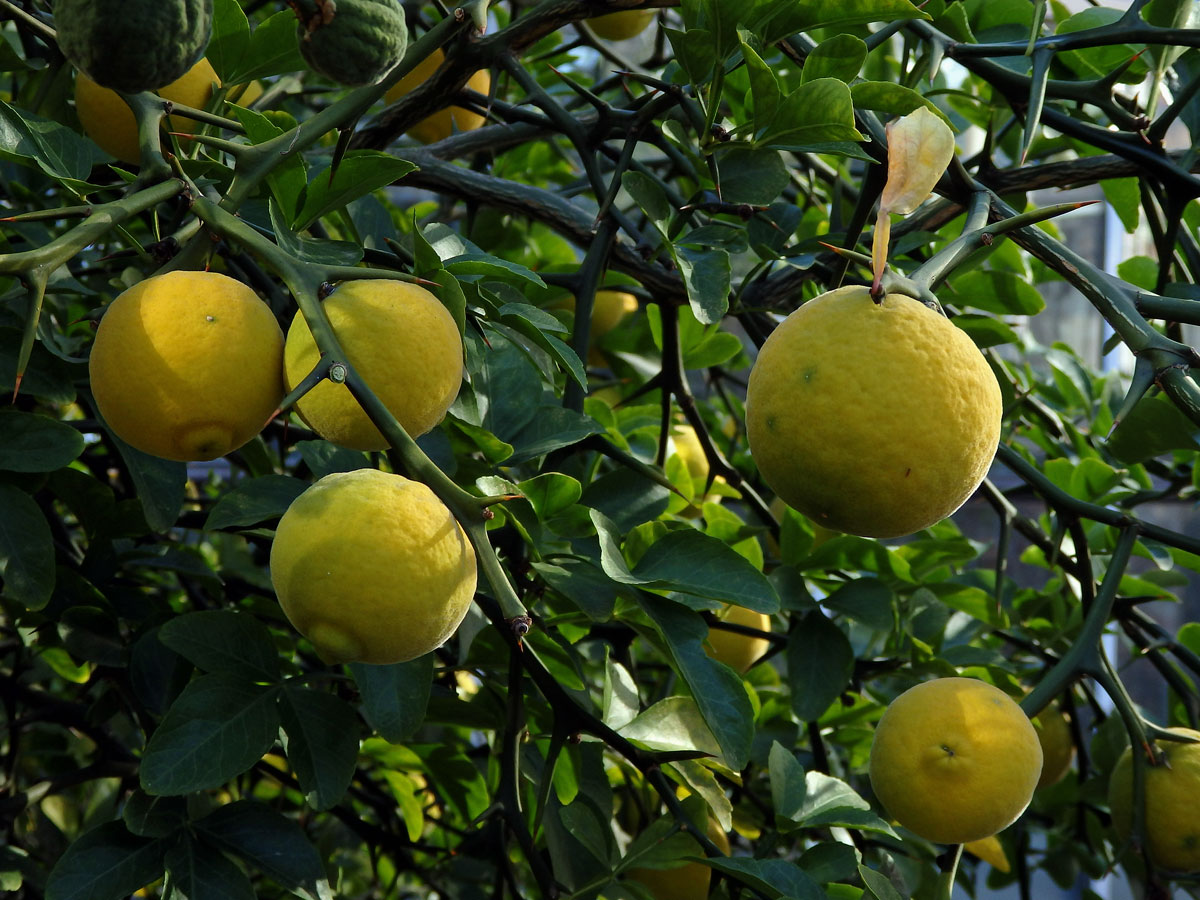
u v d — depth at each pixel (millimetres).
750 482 2547
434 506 936
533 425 1623
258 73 1533
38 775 2924
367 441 1044
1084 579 1796
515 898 1717
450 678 1883
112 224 1028
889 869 1900
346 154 1247
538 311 1370
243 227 1027
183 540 2465
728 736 1240
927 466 923
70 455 1337
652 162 2854
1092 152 2248
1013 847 2420
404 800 1990
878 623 1862
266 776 2506
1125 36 1473
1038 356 4145
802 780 1540
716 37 1432
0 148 1309
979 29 2061
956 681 1374
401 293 1015
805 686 1810
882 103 1431
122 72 1028
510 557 1542
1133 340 1107
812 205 2455
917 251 2203
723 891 1509
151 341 959
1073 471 2281
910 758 1312
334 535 898
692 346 2379
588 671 2297
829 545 1955
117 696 1749
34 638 1851
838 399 920
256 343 998
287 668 1719
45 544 1323
